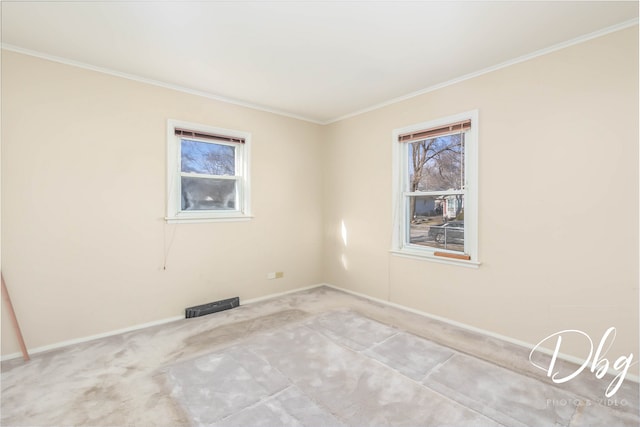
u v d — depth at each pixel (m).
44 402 1.91
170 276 3.27
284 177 4.19
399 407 1.87
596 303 2.30
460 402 1.91
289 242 4.26
